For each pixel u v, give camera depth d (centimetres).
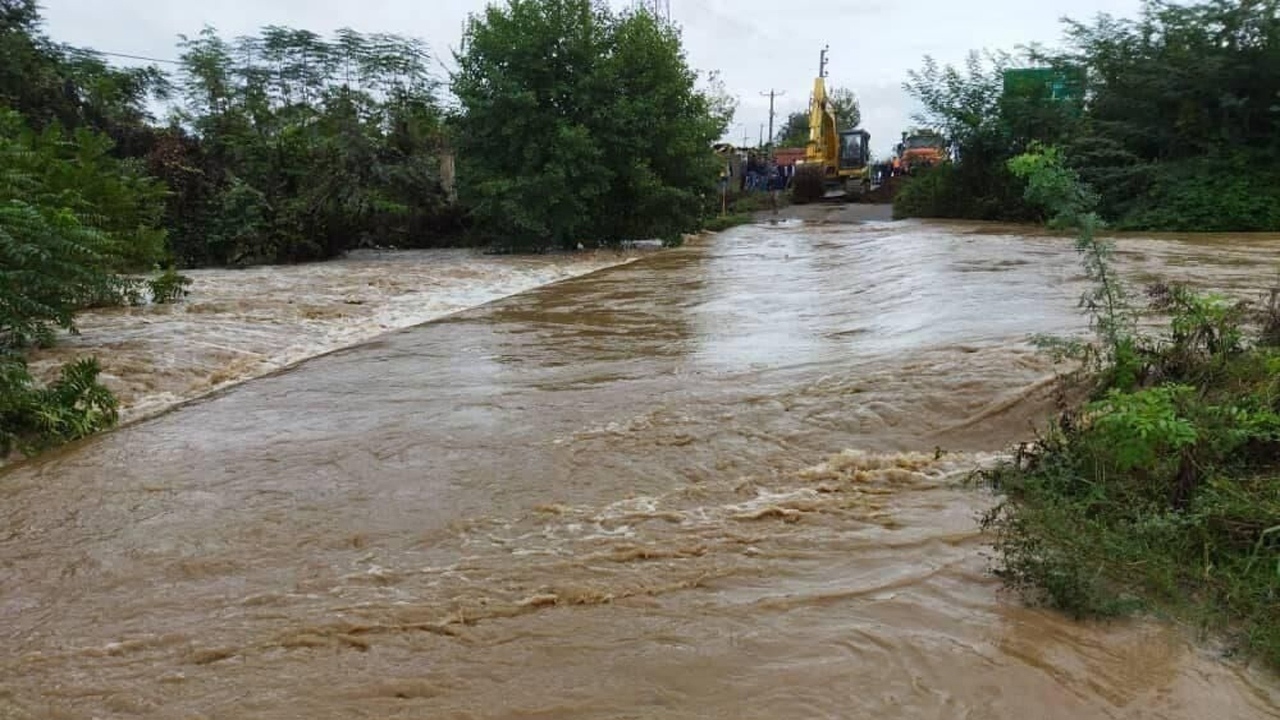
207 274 1692
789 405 653
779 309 1083
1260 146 2417
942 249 1587
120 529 482
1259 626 342
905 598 381
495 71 2000
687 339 927
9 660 351
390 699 317
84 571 432
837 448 581
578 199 2075
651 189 2116
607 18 2145
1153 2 2625
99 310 1186
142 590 411
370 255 2170
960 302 975
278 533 470
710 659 337
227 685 329
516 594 394
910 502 493
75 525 490
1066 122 2686
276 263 1947
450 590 399
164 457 602
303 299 1320
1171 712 302
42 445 647
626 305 1200
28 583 421
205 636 365
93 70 2869
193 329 1048
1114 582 385
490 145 2083
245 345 984
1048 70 2783
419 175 2312
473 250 2270
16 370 675
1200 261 1365
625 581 404
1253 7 2378
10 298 853
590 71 2066
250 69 3384
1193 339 594
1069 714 302
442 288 1479
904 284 1159
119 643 362
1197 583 379
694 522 472
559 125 2005
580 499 507
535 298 1316
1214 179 2348
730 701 311
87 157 1666
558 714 306
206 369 880
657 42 2114
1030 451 532
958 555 423
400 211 2242
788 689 317
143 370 852
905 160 4238
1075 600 362
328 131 2280
